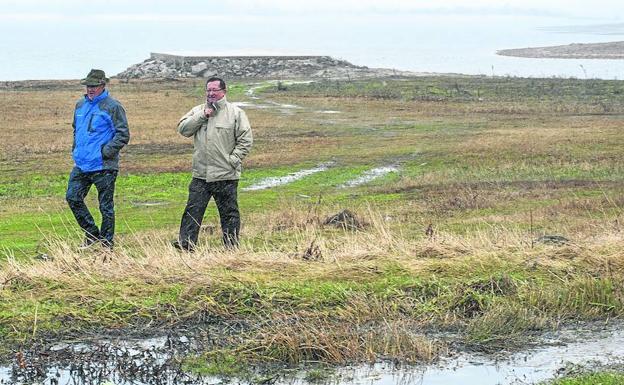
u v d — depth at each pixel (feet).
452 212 61.57
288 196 75.10
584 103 192.44
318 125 151.64
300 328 25.27
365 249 32.24
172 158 106.83
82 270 29.12
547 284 28.99
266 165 99.25
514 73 425.28
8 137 131.03
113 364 23.75
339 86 256.32
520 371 23.52
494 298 27.73
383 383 22.75
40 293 27.50
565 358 24.36
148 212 65.31
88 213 37.40
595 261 30.58
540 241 35.14
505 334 26.00
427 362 24.13
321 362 24.02
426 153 109.19
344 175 91.61
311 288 27.66
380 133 137.69
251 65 347.56
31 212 66.23
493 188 77.51
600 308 27.76
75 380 22.89
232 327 26.09
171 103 204.23
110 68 584.40
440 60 630.33
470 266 30.09
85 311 26.40
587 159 99.76
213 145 34.86
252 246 35.09
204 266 29.58
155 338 25.52
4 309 26.37
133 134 135.03
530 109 179.11
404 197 72.59
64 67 594.65
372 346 24.68
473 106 188.44
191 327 26.14
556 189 76.33
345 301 27.17
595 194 72.49
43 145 119.55
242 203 70.28
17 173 94.22
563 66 497.87
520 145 114.73
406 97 214.48
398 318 26.63
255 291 27.20
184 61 346.95
